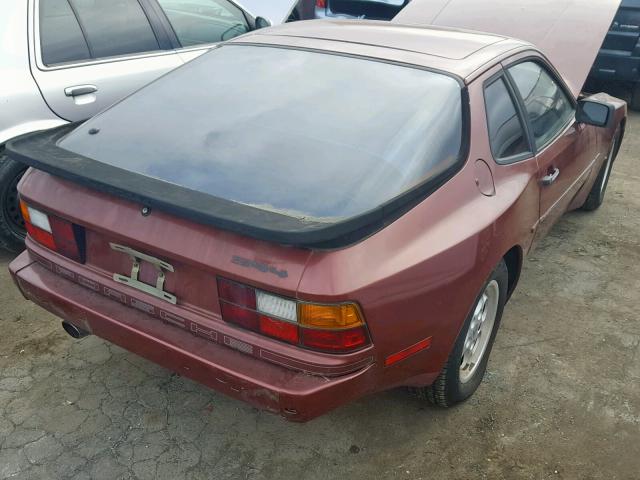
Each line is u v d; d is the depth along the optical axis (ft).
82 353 9.57
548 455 8.00
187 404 8.67
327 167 6.78
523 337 10.30
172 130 7.63
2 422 8.23
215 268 6.06
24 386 8.87
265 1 16.78
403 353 6.64
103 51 12.28
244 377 6.18
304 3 22.71
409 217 6.45
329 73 8.15
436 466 7.80
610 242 13.62
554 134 10.12
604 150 12.98
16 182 11.44
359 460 7.88
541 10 12.81
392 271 6.12
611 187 16.44
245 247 5.98
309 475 7.64
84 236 7.22
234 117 7.67
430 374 7.39
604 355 9.93
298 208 6.28
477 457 7.95
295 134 7.25
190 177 6.75
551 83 10.43
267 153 7.00
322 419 8.50
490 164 7.81
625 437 8.32
